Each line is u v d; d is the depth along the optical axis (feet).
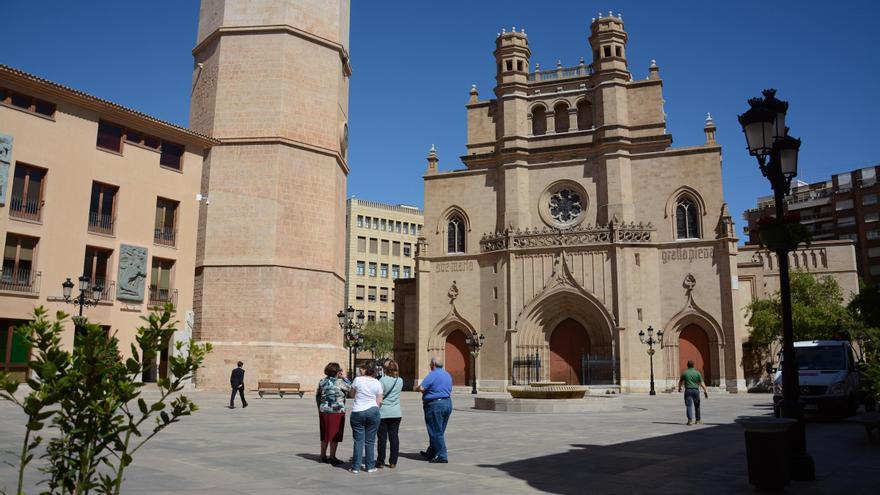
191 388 129.90
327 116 149.18
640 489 32.94
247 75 143.13
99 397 17.33
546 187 176.96
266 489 32.01
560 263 166.61
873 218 314.35
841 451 47.42
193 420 71.05
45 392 16.60
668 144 169.99
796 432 35.73
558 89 184.75
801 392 71.31
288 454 44.80
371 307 364.99
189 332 130.00
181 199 132.05
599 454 45.96
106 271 119.34
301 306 139.54
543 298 166.09
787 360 37.04
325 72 150.10
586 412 90.07
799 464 35.35
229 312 134.82
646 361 158.51
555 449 48.78
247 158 140.05
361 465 39.29
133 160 124.47
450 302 178.19
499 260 172.96
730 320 154.10
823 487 33.22
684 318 159.12
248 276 135.64
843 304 185.57
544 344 169.68
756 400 119.24
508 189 177.27
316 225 144.36
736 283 155.94
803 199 358.02
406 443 53.36
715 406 101.91
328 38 151.23
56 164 112.88
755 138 40.19
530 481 35.06
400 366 194.59
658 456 44.86
